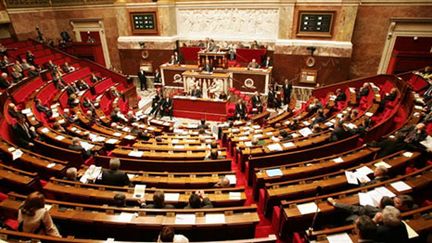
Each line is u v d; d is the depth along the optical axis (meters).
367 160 6.61
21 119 8.58
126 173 5.67
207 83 15.77
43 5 19.83
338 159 6.28
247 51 16.56
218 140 11.77
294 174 5.89
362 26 14.85
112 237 4.39
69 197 5.12
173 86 17.83
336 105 12.89
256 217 4.29
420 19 13.56
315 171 5.99
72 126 9.77
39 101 10.78
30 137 8.02
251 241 3.45
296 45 15.67
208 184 5.80
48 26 20.44
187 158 7.34
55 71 14.56
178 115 15.51
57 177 6.26
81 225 4.29
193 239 4.34
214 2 17.02
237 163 8.42
